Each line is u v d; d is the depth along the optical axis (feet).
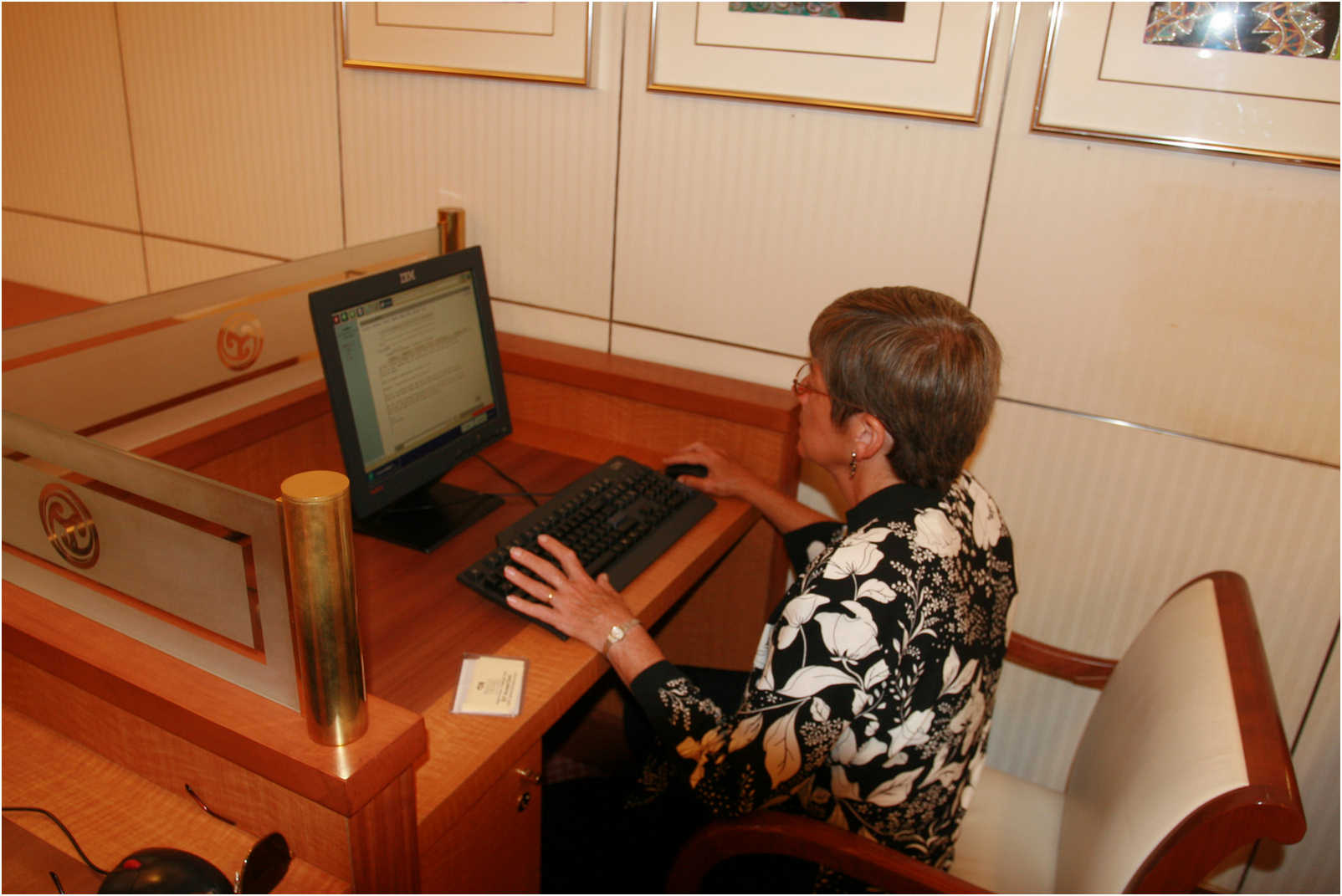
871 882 3.51
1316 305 4.43
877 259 5.25
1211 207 4.48
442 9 5.87
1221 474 4.87
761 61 5.14
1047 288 4.92
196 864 2.56
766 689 3.49
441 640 3.86
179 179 7.32
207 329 4.65
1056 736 5.82
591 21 5.45
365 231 6.73
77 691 3.03
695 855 3.74
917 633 3.50
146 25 6.93
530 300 6.38
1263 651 3.64
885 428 3.70
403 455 4.66
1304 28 4.08
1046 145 4.70
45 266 8.30
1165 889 3.12
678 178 5.60
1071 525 5.30
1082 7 4.41
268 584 2.51
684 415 5.67
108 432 4.26
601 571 4.35
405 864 2.88
